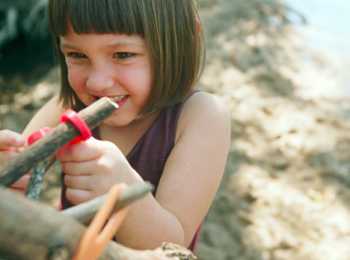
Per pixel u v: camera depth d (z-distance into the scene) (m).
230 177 3.63
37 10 5.02
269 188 3.56
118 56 1.32
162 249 0.86
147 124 1.50
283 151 3.89
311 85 4.66
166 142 1.48
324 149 3.91
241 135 3.99
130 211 1.17
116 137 1.53
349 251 3.15
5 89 4.81
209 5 5.61
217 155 1.45
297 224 3.33
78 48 1.32
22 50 5.17
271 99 4.38
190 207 1.37
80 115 0.91
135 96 1.36
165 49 1.38
